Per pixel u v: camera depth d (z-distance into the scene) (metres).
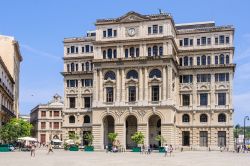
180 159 64.94
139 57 106.88
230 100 111.44
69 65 126.00
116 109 107.69
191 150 110.62
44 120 181.50
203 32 116.00
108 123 113.44
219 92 112.50
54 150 105.81
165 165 49.75
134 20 109.50
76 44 125.94
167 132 103.00
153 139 110.81
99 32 112.25
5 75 114.88
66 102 124.94
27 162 51.88
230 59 112.75
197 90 114.31
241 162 57.97
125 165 48.88
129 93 108.12
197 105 114.00
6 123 110.25
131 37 109.44
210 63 114.38
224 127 111.00
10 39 132.62
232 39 113.31
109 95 109.81
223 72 112.56
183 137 114.56
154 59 105.69
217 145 111.25
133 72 108.50
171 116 103.44
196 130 112.94
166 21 106.75
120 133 106.69
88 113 122.31
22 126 103.69
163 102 104.12
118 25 110.88
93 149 103.38
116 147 97.44
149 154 85.06
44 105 182.38
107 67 109.81
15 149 99.62
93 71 113.44
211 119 112.25
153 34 107.69
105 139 111.00
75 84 124.69
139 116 105.81
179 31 118.31
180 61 117.56
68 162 53.22
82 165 48.03
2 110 105.25
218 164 52.97
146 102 105.69
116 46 110.12
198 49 115.56
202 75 114.62
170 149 80.12
